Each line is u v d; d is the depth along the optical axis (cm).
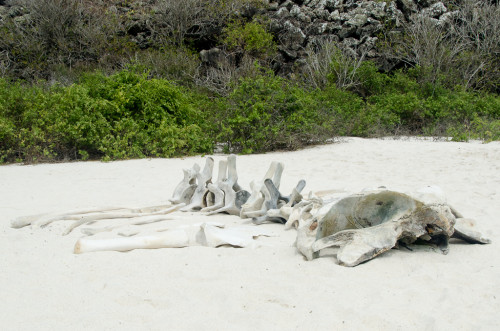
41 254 483
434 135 1794
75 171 1096
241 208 639
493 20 2370
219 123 1465
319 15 2397
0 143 1280
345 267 437
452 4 2497
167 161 1248
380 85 2148
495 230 576
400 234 465
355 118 1817
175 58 2266
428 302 368
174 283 405
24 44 2317
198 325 332
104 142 1280
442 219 466
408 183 929
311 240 479
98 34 2356
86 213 637
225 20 2412
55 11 2359
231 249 494
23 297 380
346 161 1234
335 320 339
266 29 2364
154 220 612
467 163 1156
